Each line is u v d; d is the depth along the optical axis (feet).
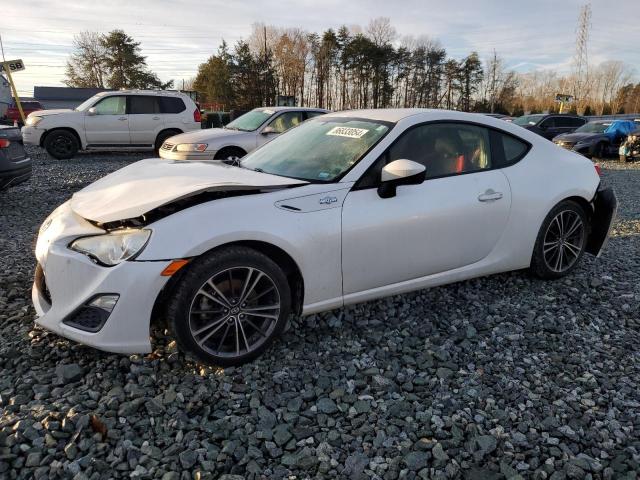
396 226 10.75
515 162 13.00
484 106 244.83
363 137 11.54
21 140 23.26
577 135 61.21
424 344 10.65
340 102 231.30
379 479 6.97
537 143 13.62
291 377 9.32
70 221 9.76
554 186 13.21
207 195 9.74
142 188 10.07
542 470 7.18
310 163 11.51
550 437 7.88
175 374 9.23
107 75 223.51
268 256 9.85
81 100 183.52
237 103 204.13
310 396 8.77
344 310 11.89
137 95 46.83
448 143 12.03
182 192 9.25
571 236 14.10
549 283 14.05
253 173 11.32
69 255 8.97
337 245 10.15
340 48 224.53
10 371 9.16
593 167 14.52
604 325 11.82
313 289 10.12
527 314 12.15
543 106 272.10
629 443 7.79
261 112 36.29
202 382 8.99
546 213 13.14
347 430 7.97
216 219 9.07
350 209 10.31
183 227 8.85
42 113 45.32
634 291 13.76
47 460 7.02
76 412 7.98
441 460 7.31
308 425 8.08
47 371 9.18
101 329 8.63
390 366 9.77
